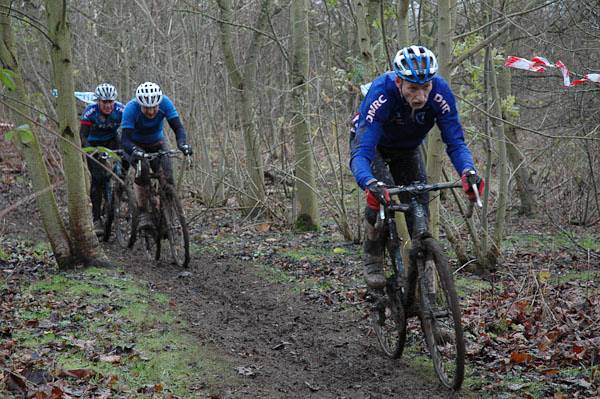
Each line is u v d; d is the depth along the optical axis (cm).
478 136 832
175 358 481
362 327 581
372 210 475
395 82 445
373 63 672
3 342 484
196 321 591
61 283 658
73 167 721
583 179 1016
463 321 555
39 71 1477
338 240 980
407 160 492
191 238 1010
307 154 1042
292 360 501
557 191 1072
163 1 1352
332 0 961
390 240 479
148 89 794
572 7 824
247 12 1329
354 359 501
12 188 1279
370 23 1134
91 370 440
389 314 512
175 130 845
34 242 906
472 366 469
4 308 568
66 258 724
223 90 1338
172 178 820
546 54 918
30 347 482
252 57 1120
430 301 435
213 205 1223
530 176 1134
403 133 468
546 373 442
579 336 509
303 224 1063
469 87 926
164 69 1364
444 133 454
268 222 1116
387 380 457
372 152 444
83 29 1484
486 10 789
